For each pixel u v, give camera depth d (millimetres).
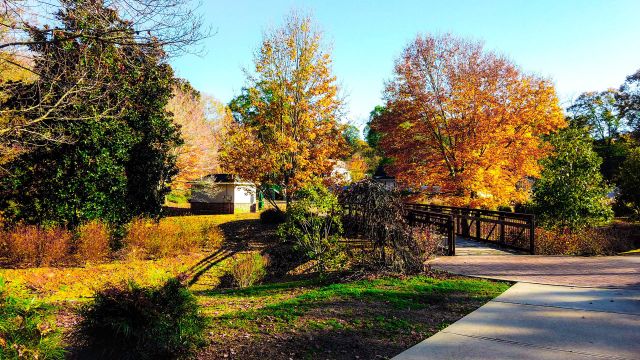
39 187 14922
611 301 6316
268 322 5629
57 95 11656
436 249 11141
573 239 13281
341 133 19703
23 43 7965
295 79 18625
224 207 30625
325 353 4547
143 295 4434
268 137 19234
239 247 16562
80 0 7789
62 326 5285
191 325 4527
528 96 17828
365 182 9734
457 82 17547
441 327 5398
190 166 28688
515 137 17469
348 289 7621
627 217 24469
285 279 12164
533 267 9625
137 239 14766
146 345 4215
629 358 4125
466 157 16641
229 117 29484
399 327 5406
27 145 13086
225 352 4559
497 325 5320
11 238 12562
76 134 14734
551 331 5008
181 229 16453
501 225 13508
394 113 18672
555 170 15914
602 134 51594
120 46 8633
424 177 18234
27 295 3986
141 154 17781
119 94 14953
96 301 4398
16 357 3314
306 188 12086
